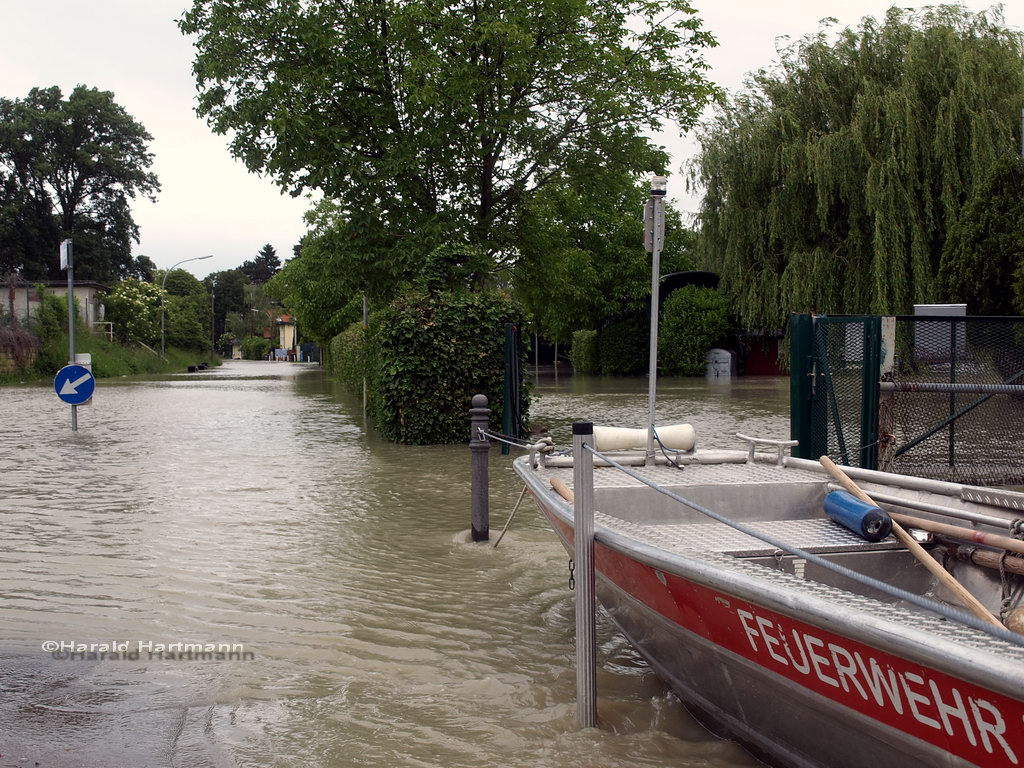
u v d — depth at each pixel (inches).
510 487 405.4
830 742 122.7
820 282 1056.8
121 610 225.1
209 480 427.2
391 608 228.8
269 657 194.4
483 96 636.7
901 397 332.2
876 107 976.3
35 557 275.9
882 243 968.9
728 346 1526.8
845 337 319.3
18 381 1521.9
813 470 216.4
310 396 1121.4
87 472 454.3
